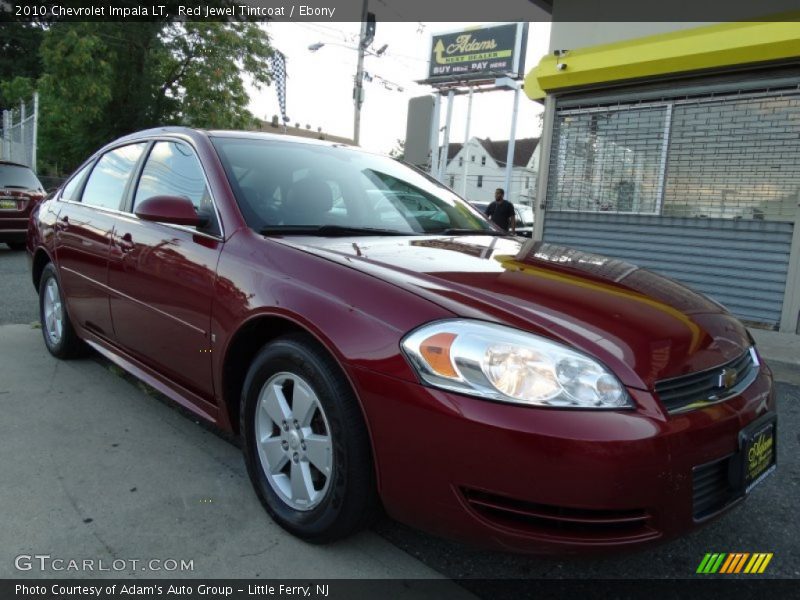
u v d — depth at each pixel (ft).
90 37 53.31
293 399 7.05
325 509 6.70
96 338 11.73
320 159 10.54
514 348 5.71
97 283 11.05
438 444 5.71
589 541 5.55
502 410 5.49
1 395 11.29
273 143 10.35
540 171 26.37
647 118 23.20
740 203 21.31
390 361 6.01
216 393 8.22
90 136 60.39
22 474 8.43
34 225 14.19
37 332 16.01
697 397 6.18
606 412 5.52
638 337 6.22
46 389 11.72
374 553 7.09
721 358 6.65
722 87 20.99
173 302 8.80
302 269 7.19
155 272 9.17
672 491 5.64
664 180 23.04
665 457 5.54
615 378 5.71
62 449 9.25
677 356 6.21
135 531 7.23
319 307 6.66
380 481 6.18
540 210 26.63
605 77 23.24
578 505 5.40
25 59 94.89
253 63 62.64
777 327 20.76
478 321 5.98
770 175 20.52
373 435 6.12
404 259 7.48
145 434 9.91
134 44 57.41
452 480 5.70
